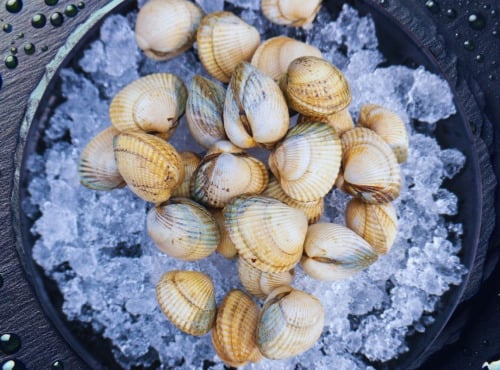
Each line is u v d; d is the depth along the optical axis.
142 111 0.29
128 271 0.29
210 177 0.28
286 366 0.29
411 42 0.29
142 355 0.28
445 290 0.29
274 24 0.31
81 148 0.29
